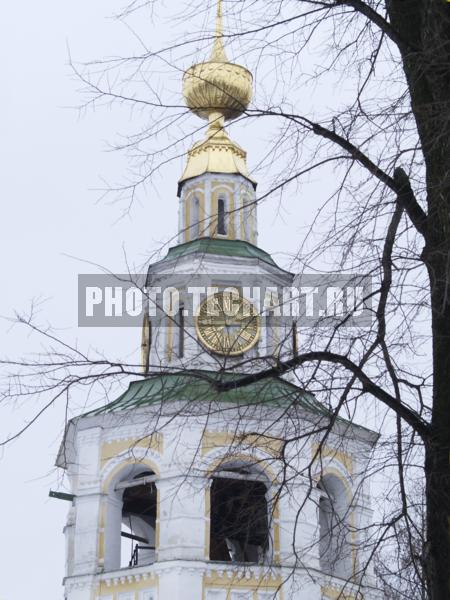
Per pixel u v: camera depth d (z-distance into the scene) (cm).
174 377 1722
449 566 1402
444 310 1404
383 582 1509
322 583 3947
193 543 4169
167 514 4212
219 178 4997
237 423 1627
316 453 1575
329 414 1545
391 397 1480
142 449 4309
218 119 1570
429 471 1431
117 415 4309
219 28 1542
